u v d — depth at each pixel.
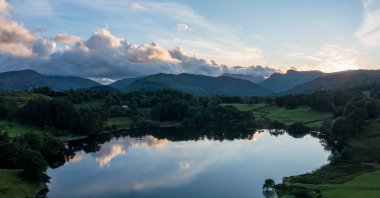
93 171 125.94
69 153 161.62
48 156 151.88
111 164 137.38
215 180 111.25
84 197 96.12
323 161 134.75
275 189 97.75
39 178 100.69
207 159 144.12
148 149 170.25
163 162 139.62
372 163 121.50
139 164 136.75
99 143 190.12
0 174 96.88
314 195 83.19
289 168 124.81
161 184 108.06
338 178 102.00
